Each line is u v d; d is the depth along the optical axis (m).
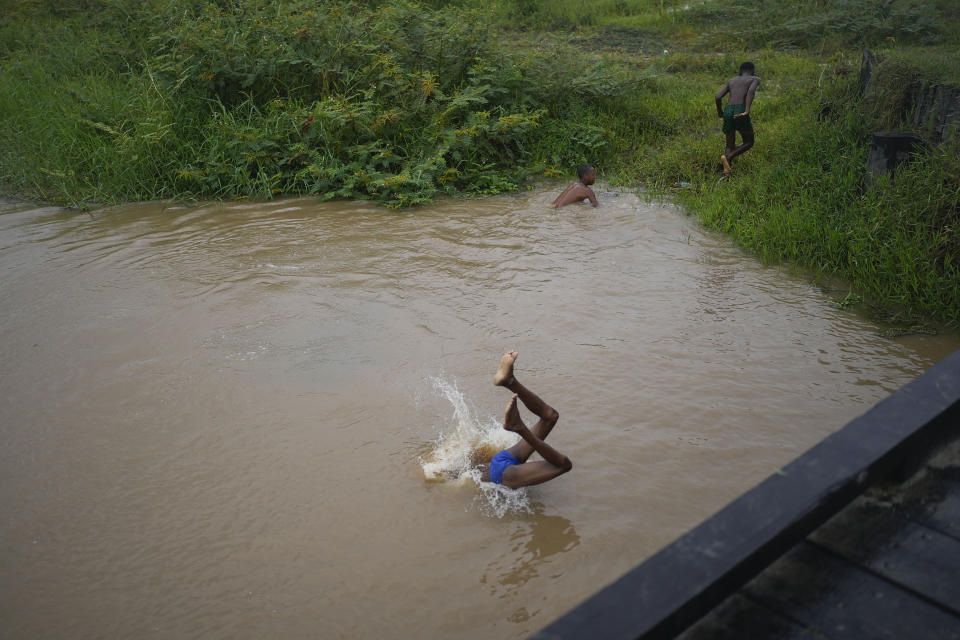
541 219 9.09
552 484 4.25
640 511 4.00
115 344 5.87
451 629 3.26
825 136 9.77
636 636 1.52
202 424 4.84
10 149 10.95
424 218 9.17
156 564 3.67
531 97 12.07
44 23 14.91
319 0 12.55
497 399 5.12
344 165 10.31
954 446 2.37
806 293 6.95
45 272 7.36
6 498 4.16
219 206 9.75
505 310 6.50
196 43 10.94
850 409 4.95
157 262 7.62
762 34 17.61
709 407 4.98
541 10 20.61
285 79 11.29
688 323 6.25
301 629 3.27
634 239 8.34
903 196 7.46
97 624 3.31
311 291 6.89
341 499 4.13
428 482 4.28
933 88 8.42
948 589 1.84
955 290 6.36
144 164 10.23
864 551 1.98
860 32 16.59
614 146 11.88
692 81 14.71
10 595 3.47
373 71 11.16
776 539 1.77
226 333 6.05
